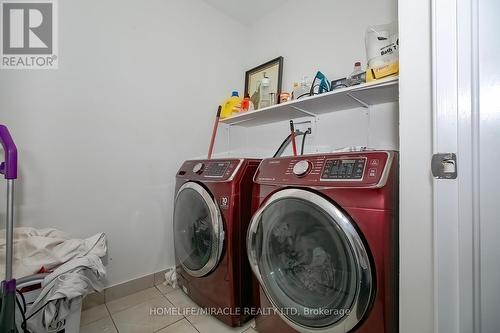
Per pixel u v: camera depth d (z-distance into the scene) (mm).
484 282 604
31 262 1058
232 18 2277
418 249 692
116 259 1621
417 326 699
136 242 1707
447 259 628
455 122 612
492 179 592
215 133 1968
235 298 1275
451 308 626
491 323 605
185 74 1955
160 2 1812
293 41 1968
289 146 1961
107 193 1584
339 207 891
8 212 872
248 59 2387
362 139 1558
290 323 1041
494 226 595
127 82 1659
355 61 1575
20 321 943
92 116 1522
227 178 1310
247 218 1318
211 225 1324
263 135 2205
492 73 590
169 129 1866
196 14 2021
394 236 835
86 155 1504
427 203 672
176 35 1902
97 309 1485
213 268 1337
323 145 1756
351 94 1336
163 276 1821
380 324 811
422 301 688
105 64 1567
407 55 706
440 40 630
